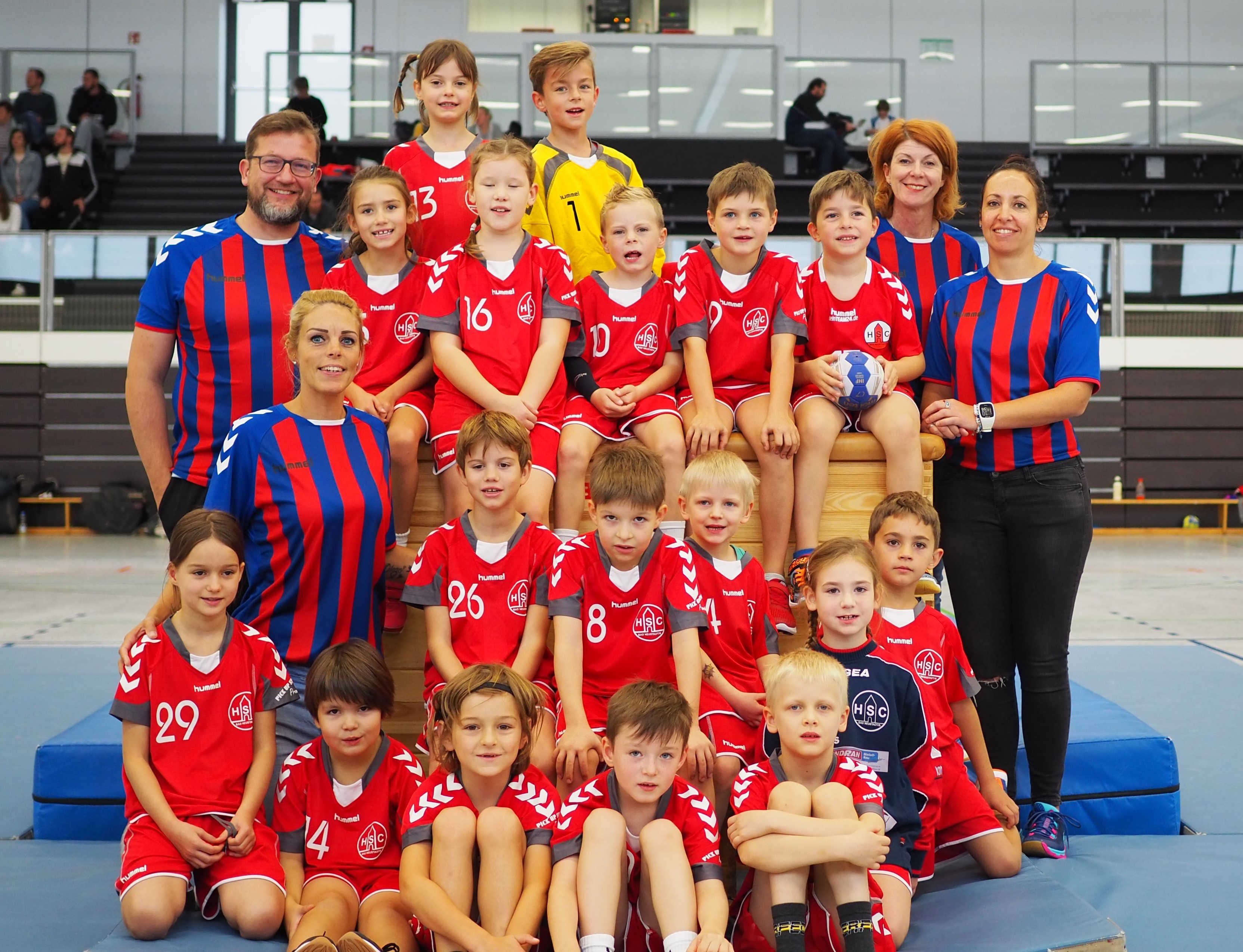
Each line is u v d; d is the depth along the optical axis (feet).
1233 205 50.72
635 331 11.42
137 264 42.37
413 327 11.26
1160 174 51.26
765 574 10.74
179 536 8.71
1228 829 11.28
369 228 10.96
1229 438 43.86
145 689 8.71
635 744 7.93
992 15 55.98
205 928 8.32
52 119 50.57
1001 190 10.64
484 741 8.05
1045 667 10.38
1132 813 11.33
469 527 9.75
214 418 10.92
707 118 47.80
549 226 13.24
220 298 10.85
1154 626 23.49
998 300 10.84
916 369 11.35
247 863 8.36
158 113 54.60
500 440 9.36
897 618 9.72
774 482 10.70
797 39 55.62
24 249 42.11
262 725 8.98
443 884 7.81
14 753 13.67
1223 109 51.16
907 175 11.72
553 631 10.45
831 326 11.41
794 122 47.83
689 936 7.51
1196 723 15.12
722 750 9.38
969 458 10.59
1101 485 44.19
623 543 9.27
